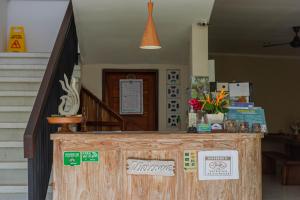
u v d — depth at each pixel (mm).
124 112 7621
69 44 5254
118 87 7637
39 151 3457
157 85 7512
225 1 6141
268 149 9805
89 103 6906
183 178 3773
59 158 3674
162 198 3760
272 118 10312
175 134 3766
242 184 3848
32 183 3250
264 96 10289
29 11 7371
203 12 5703
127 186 3727
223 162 3820
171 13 5711
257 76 10281
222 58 10133
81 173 3689
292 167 6418
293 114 10414
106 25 6012
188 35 6301
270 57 10383
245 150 3855
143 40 4062
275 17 7098
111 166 3709
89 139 3678
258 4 6293
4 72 5789
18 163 4129
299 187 6168
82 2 5418
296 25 7668
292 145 7828
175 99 7520
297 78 10438
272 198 5312
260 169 3893
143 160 3732
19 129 4625
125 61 7348
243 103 4363
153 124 7633
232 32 8172
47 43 7371
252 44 9227
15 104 5176
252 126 4066
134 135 3715
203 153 3797
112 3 5473
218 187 3816
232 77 10141
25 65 5832
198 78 5699
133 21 5918
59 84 4309
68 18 5258
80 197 3686
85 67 7422
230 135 3816
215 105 3973
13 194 3895
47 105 3764
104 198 3707
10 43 7117
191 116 4004
